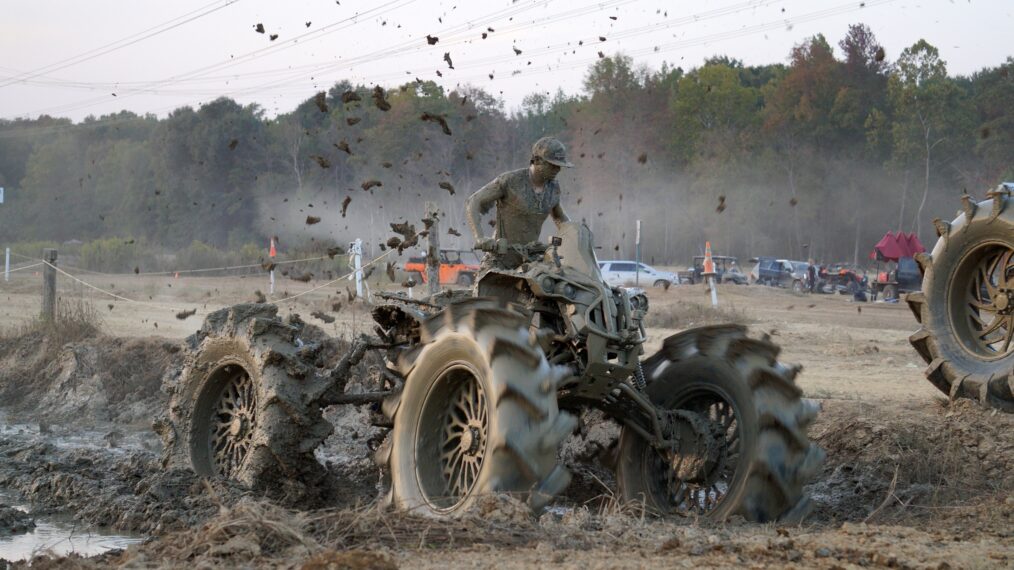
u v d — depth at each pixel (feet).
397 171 217.36
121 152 318.45
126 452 49.03
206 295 127.13
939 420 43.06
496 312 29.66
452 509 28.99
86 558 26.45
